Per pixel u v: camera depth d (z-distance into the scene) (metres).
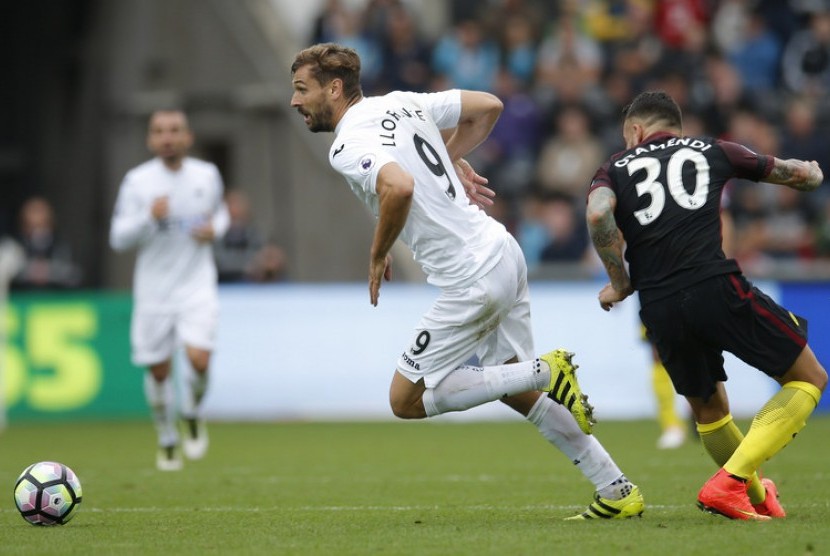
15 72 76.75
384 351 54.62
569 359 22.02
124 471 35.47
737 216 63.44
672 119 22.95
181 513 25.58
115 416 55.09
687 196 21.89
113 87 72.69
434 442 44.62
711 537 19.95
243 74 69.50
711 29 71.25
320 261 67.19
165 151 37.00
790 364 21.61
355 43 70.75
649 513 23.94
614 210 22.38
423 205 22.11
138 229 36.88
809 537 19.78
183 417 38.50
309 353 54.81
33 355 54.19
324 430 50.44
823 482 29.69
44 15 75.94
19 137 76.75
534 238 64.00
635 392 53.66
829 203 62.56
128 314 55.38
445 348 22.33
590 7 71.81
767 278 54.28
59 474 23.45
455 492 29.17
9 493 29.77
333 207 66.75
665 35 69.88
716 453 22.83
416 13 75.12
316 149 67.25
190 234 37.31
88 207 75.06
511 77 69.62
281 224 68.56
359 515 24.81
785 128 66.94
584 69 68.81
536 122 68.00
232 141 70.12
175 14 71.00
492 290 22.16
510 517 23.98
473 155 68.31
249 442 45.09
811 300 54.41
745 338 21.58
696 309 21.48
